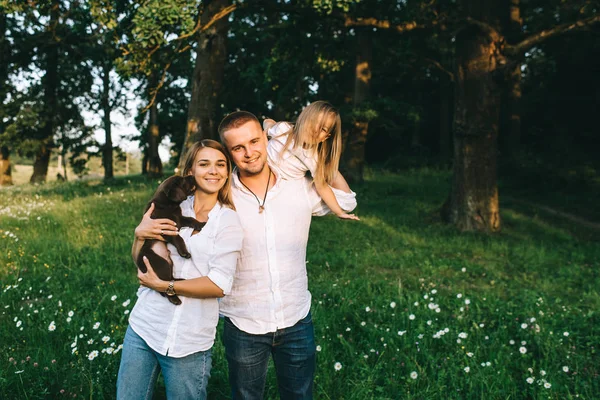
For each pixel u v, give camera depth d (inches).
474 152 474.3
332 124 101.0
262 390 106.8
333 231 415.8
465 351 171.6
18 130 1051.3
